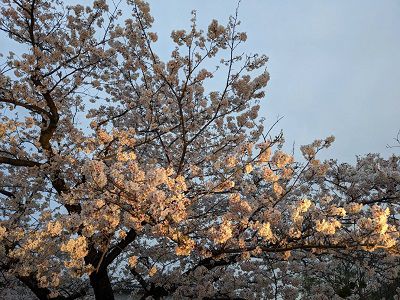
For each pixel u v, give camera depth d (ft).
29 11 25.88
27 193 26.35
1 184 26.96
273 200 19.74
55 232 15.03
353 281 29.19
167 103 26.71
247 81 25.84
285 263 26.09
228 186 17.65
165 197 15.53
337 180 25.40
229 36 23.15
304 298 28.12
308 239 17.43
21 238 16.66
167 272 26.68
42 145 24.99
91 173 15.58
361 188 23.98
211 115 27.12
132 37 27.53
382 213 14.29
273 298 26.71
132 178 16.46
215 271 26.37
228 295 25.95
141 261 26.81
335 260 27.27
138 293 30.99
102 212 16.03
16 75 26.63
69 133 28.27
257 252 16.49
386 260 21.38
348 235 16.71
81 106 33.09
